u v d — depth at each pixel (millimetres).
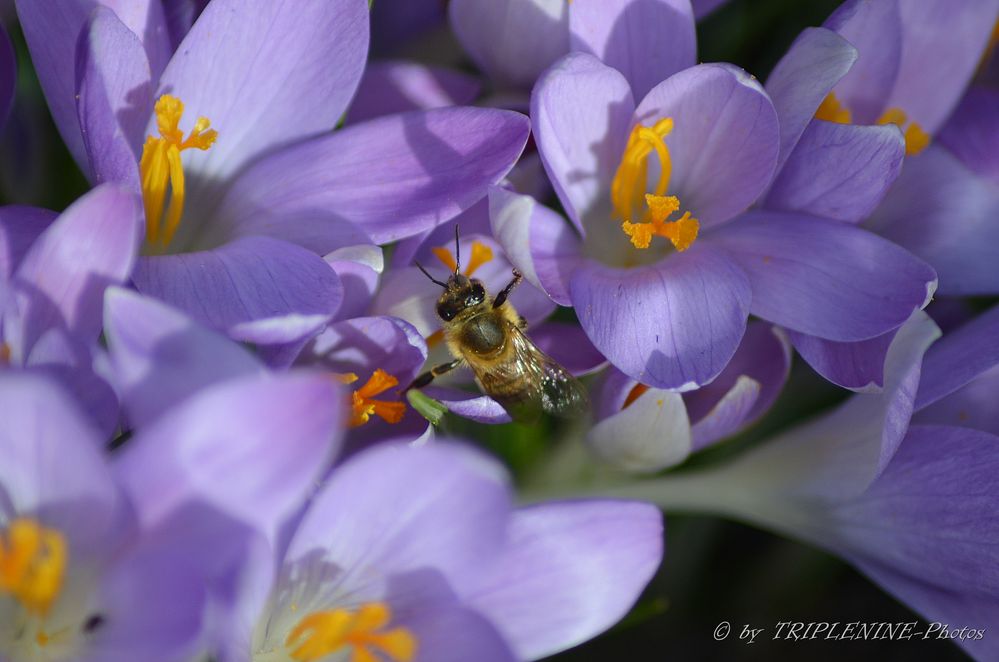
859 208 226
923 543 227
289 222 223
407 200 222
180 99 223
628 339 219
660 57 231
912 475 227
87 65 208
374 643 202
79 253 204
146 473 189
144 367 193
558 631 206
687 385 218
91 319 206
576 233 231
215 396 188
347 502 200
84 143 213
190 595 189
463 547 201
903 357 220
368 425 217
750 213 230
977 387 231
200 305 212
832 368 223
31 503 195
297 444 190
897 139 221
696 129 228
